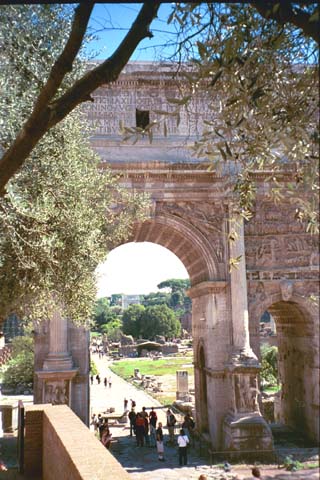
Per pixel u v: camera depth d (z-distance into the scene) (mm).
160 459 26672
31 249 13664
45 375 25828
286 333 34719
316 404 29250
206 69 6637
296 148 6762
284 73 6781
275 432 32500
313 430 29734
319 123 6695
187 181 29047
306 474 21203
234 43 6348
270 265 29781
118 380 73875
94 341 152750
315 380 29469
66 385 26234
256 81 6648
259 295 29375
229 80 6613
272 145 7164
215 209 29391
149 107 29641
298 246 30141
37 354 27328
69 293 15312
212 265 28906
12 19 12359
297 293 29562
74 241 14711
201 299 31281
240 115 7367
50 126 5754
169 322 138875
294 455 25969
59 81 5480
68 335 27672
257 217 30188
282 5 5148
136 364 97125
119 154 28734
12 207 12773
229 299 28422
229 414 27016
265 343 80188
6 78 12297
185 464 25531
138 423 31078
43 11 12633
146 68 29438
